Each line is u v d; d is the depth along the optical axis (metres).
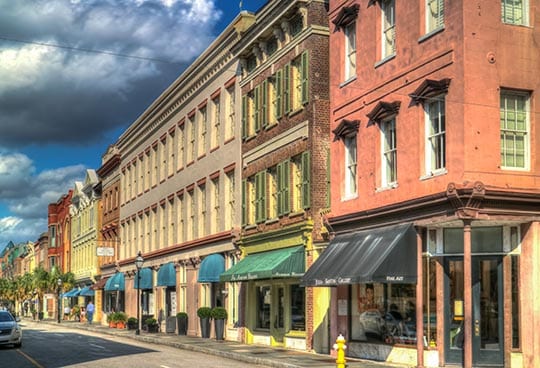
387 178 22.23
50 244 92.44
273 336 29.52
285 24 29.00
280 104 29.38
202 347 28.86
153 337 37.34
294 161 28.38
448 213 18.72
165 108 45.50
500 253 19.22
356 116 23.81
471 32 18.62
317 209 26.27
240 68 33.91
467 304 18.03
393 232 20.75
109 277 60.84
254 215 32.28
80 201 76.25
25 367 21.38
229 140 35.06
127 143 55.75
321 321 25.53
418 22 20.47
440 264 19.84
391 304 21.89
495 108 18.67
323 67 26.98
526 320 18.56
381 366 20.67
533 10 19.30
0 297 133.75
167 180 45.31
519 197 18.39
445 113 19.16
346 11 24.42
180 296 41.97
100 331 46.97
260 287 31.53
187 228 41.19
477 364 19.02
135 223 53.34
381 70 22.33
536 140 18.97
